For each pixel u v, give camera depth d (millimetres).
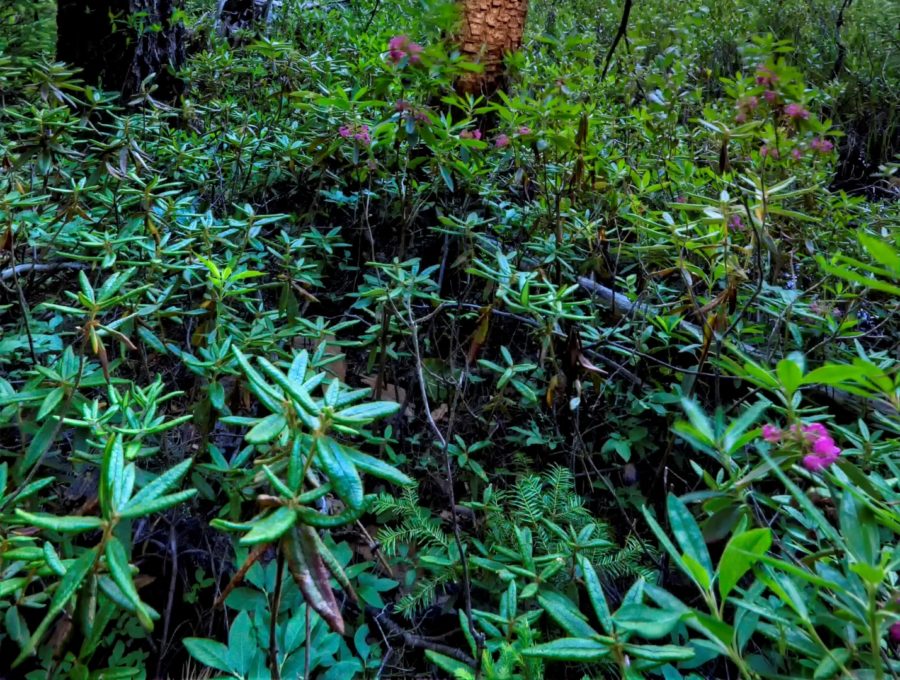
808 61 5574
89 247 2135
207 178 2855
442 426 2256
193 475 1562
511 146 2773
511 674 1174
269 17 5148
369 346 2365
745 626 1029
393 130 2525
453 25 2846
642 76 3965
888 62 5715
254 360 1816
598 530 1790
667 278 2783
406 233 2795
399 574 1876
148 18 3859
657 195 3094
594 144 2891
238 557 1469
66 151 2291
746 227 2068
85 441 1479
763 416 2064
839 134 2357
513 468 2178
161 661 1511
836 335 2100
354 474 926
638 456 2279
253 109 3516
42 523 862
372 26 5012
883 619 861
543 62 4137
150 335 1699
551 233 2635
